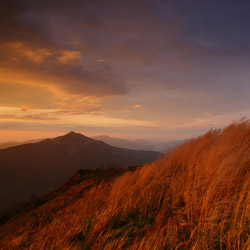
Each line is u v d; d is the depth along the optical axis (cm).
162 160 746
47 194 1898
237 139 600
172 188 499
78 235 418
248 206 306
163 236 329
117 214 461
